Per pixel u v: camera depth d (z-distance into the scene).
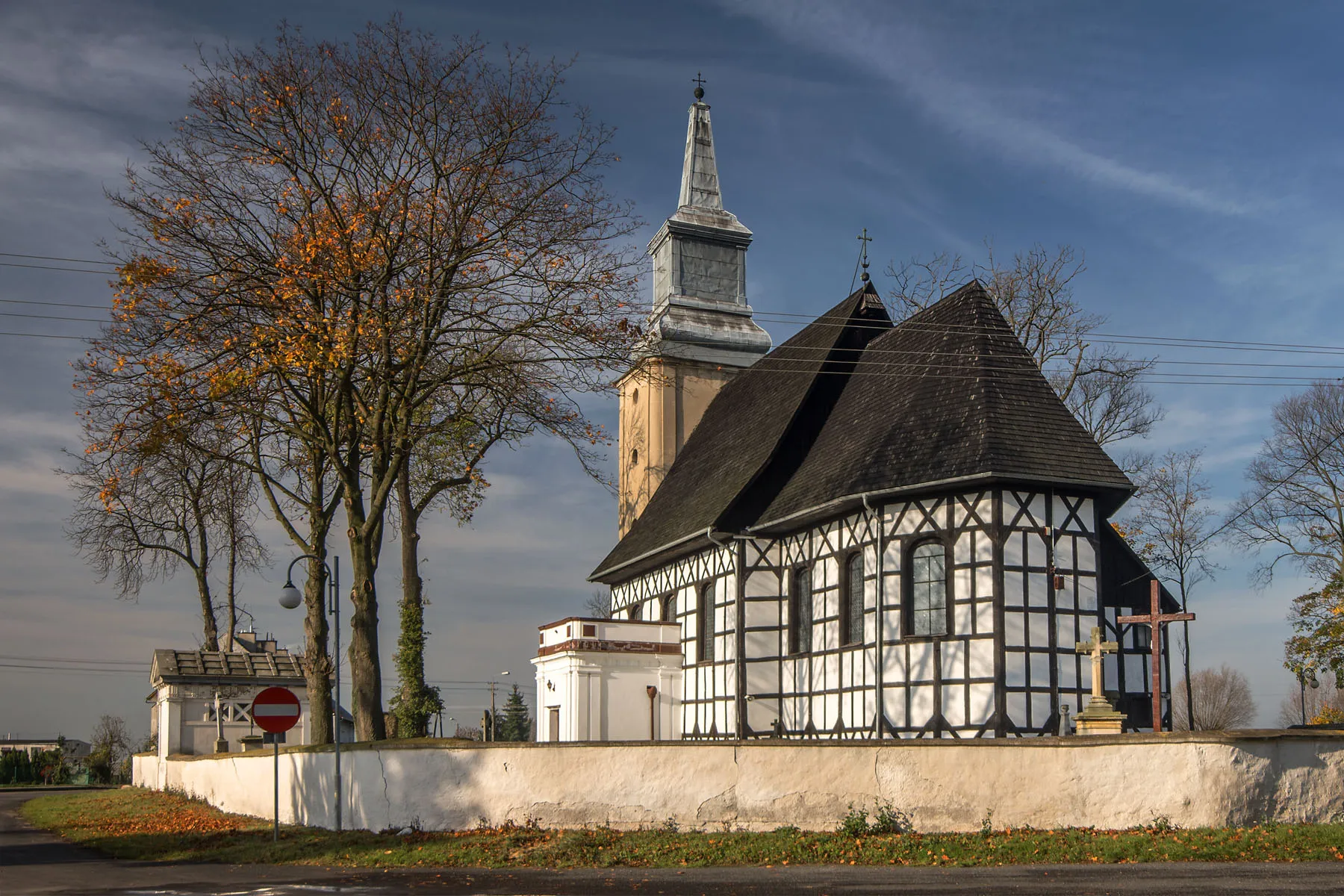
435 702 28.86
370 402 26.44
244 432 26.27
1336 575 35.84
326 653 27.66
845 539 26.42
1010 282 38.56
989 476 23.08
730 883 13.88
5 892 14.12
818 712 27.14
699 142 47.78
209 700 38.69
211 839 21.03
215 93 24.44
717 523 29.20
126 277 23.64
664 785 18.27
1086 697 23.25
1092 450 24.45
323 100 24.91
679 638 32.75
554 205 26.42
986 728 22.64
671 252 45.97
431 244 24.83
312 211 25.11
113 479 25.73
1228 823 16.09
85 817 28.31
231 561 44.84
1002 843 15.79
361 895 13.55
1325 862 13.91
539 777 18.75
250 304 23.97
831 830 17.47
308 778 22.00
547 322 26.56
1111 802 16.59
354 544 25.09
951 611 23.56
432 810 19.33
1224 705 80.75
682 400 44.50
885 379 28.91
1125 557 25.81
